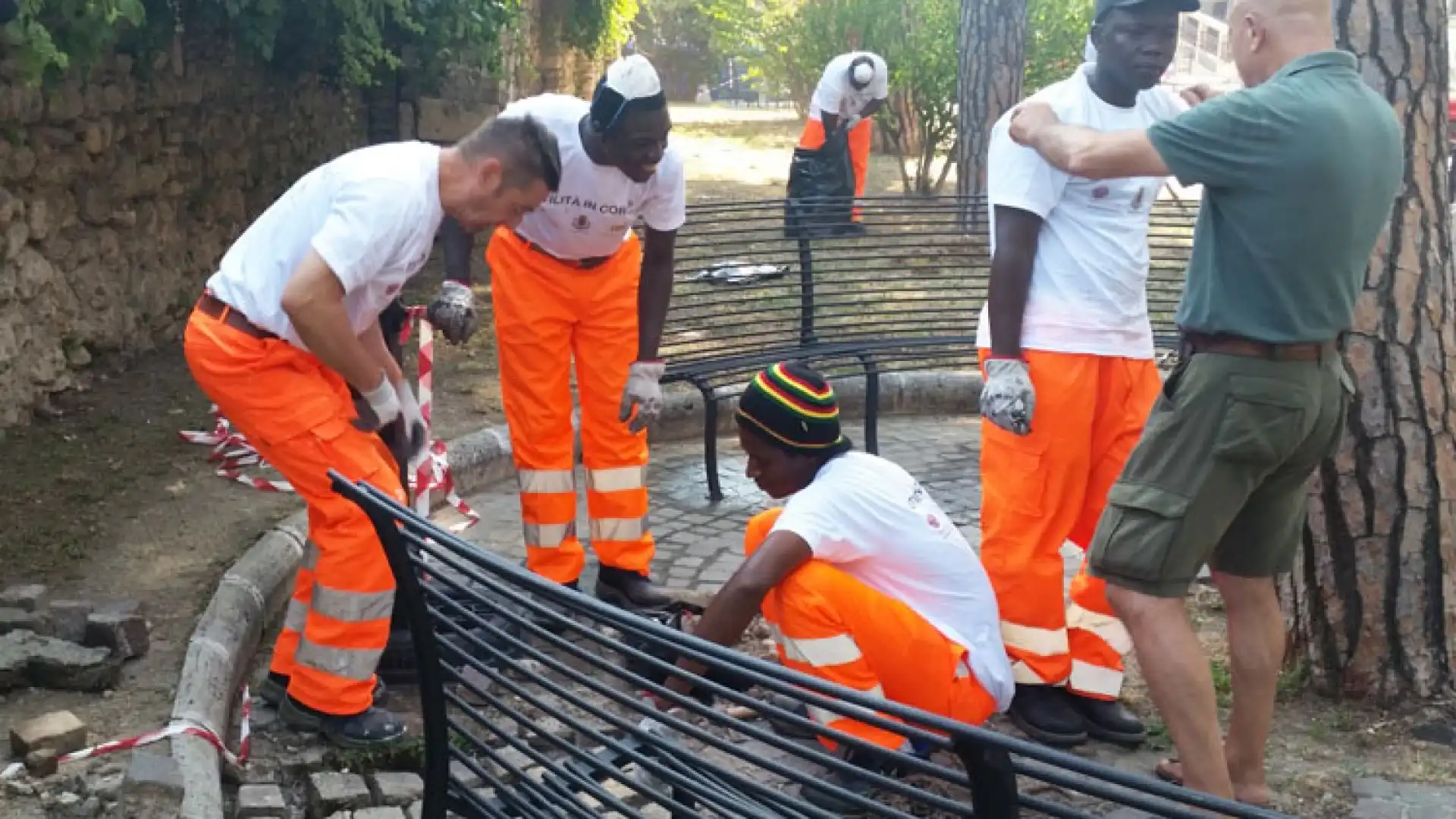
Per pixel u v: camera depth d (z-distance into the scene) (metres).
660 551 5.48
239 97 8.48
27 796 3.25
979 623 3.60
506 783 3.33
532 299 4.41
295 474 3.59
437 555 2.57
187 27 7.59
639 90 4.01
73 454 5.75
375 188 3.36
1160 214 6.52
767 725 3.96
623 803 2.51
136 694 3.77
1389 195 3.10
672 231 4.48
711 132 21.89
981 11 11.22
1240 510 3.23
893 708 1.91
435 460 4.79
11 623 3.97
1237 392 3.09
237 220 8.59
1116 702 4.05
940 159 17.52
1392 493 3.93
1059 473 3.83
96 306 6.77
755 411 3.55
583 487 6.20
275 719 3.87
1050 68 13.84
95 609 4.04
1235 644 3.45
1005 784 1.89
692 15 32.56
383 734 3.72
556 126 4.17
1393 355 3.87
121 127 6.88
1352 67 3.07
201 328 3.52
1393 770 3.75
